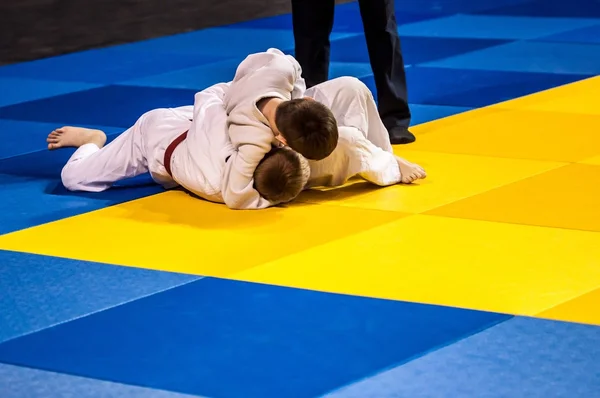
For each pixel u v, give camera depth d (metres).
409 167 8.54
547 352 5.66
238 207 8.07
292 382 5.39
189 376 5.50
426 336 5.87
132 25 16.88
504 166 9.05
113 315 6.28
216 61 14.93
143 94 12.79
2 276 6.91
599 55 14.41
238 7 18.73
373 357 5.64
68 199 8.59
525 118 10.87
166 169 8.45
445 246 7.15
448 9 19.14
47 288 6.70
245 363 5.62
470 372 5.46
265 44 16.30
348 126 8.41
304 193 8.45
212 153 8.09
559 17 17.78
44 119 11.55
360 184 8.64
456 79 13.05
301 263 6.94
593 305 6.19
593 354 5.63
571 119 10.76
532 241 7.20
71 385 5.45
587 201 8.03
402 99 10.01
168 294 6.54
